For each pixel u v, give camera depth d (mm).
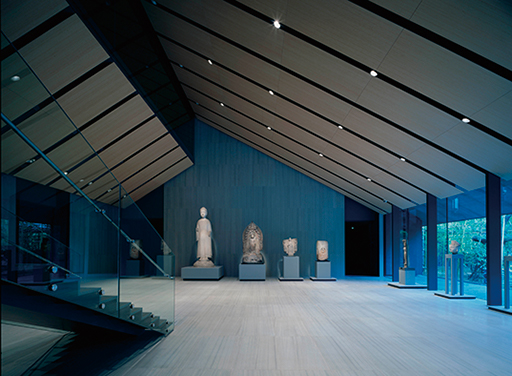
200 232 16203
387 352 5395
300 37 6746
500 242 8805
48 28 5949
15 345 5633
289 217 17125
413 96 6953
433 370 4660
